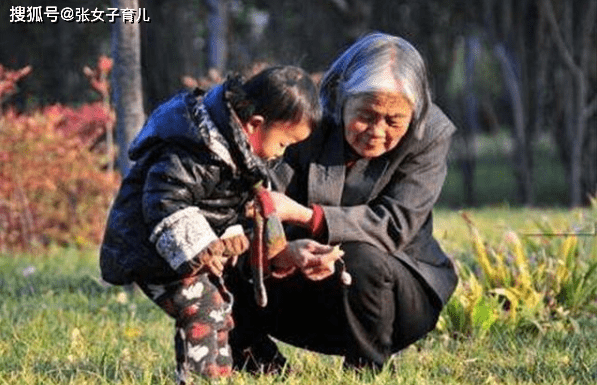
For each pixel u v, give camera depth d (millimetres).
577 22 23781
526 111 24547
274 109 5461
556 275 8984
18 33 23141
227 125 5391
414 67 5871
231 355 6395
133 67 10148
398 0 26188
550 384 6434
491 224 15258
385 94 5719
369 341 6188
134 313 9336
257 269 5695
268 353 6551
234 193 5555
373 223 6012
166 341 8062
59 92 23203
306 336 6402
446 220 16141
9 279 11469
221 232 5617
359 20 26234
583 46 23656
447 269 6516
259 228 5668
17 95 22453
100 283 10867
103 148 15547
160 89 24500
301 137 5582
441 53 26578
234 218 5637
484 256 9078
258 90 5473
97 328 8547
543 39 24125
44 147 14156
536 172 32219
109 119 14492
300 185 6188
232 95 5453
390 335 6266
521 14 24234
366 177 6137
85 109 14609
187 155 5395
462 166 26922
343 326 6230
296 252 5727
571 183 23781
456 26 26031
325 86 6094
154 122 5555
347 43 26406
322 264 5688
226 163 5410
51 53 23234
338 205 6105
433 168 6184
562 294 8953
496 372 6871
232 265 5848
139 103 10195
